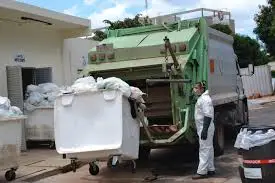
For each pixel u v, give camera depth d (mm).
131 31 11125
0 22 13922
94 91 8133
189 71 9609
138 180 9141
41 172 9992
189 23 10602
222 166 10070
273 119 19344
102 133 8094
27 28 15234
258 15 37875
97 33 23359
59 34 17094
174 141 9180
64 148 8352
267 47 39438
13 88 13500
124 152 8109
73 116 8297
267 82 35531
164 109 10148
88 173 10156
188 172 9742
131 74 10062
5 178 9492
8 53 14234
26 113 13547
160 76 9820
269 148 6652
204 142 8977
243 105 14180
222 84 11805
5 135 9180
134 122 8500
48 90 13805
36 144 14008
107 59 10312
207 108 8938
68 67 17609
